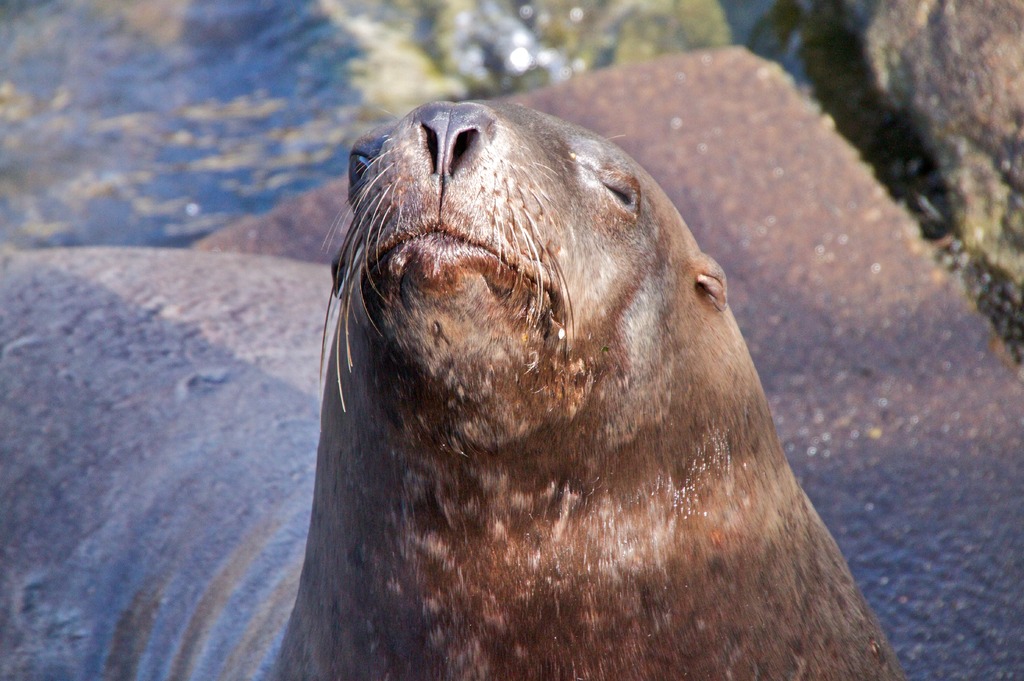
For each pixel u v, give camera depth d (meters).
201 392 23.66
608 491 14.00
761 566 14.98
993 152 29.22
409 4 46.19
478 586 14.10
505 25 43.84
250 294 27.03
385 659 14.69
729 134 33.72
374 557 14.41
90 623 21.11
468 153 12.30
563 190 13.42
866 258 29.73
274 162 40.62
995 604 21.72
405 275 12.26
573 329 13.11
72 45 46.41
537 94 36.44
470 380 12.80
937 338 27.75
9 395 24.25
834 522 23.75
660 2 42.31
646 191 14.99
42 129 42.59
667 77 36.16
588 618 14.21
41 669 21.03
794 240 30.36
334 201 34.84
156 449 22.62
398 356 12.81
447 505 13.81
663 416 14.21
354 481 14.37
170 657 19.58
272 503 20.89
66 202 39.34
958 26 30.59
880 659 16.42
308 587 15.75
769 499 15.37
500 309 12.45
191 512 21.31
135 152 41.47
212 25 46.88
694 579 14.47
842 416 26.12
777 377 27.38
